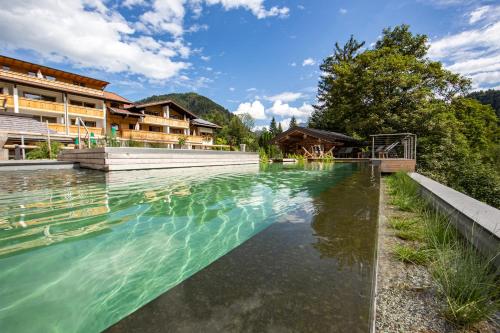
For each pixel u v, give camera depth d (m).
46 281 1.34
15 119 10.06
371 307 0.74
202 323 0.62
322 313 0.66
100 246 1.84
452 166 14.40
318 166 10.44
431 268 1.60
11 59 15.59
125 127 21.11
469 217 1.96
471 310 1.13
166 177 5.61
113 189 3.95
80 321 1.01
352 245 1.21
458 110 18.62
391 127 14.93
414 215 3.03
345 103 19.67
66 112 16.30
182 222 2.46
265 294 0.76
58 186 4.12
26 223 2.29
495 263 1.49
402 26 19.83
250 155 11.80
